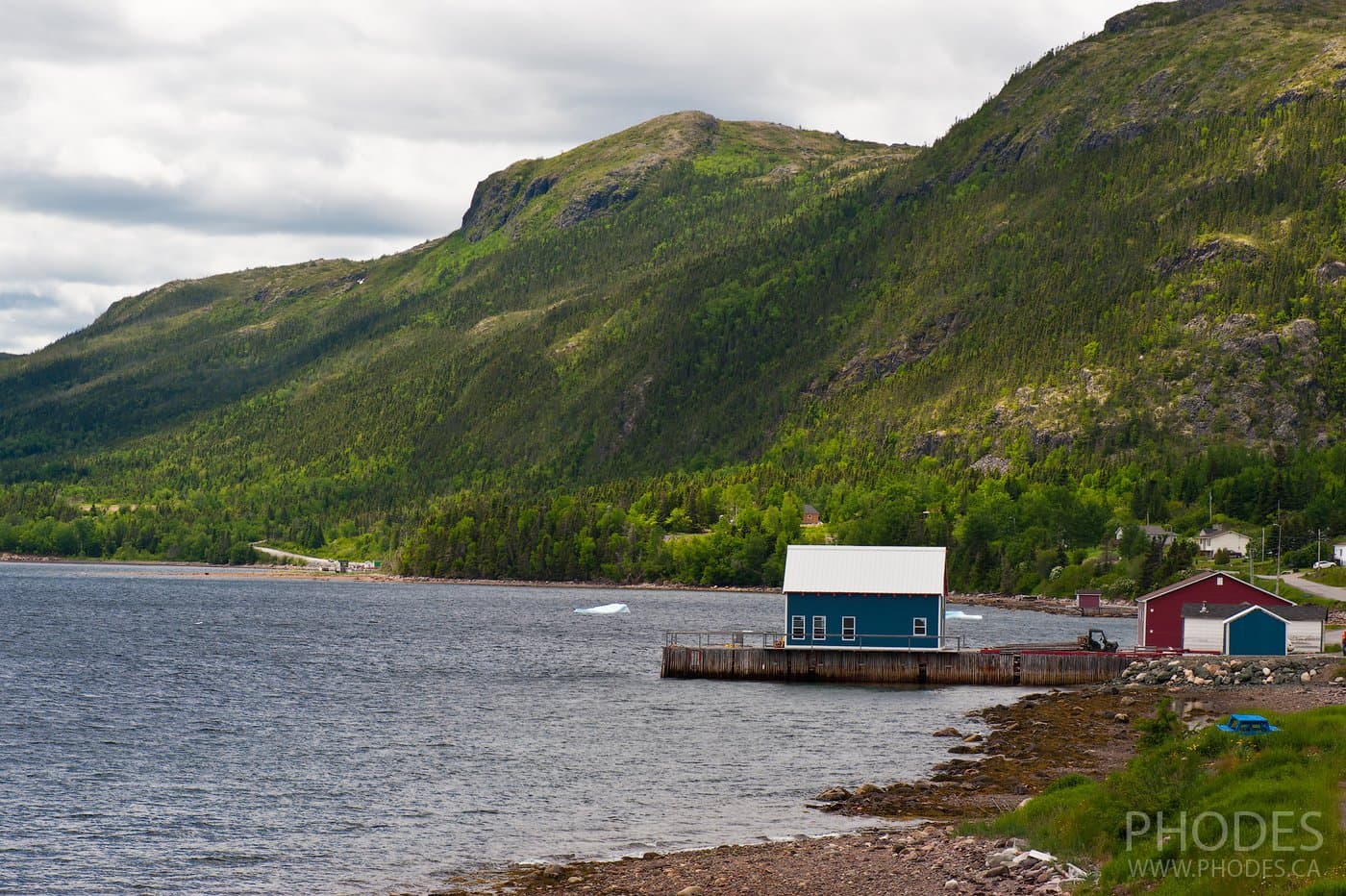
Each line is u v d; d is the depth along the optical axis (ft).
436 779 233.76
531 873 167.02
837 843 166.50
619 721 302.66
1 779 233.35
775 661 387.34
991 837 159.94
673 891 148.25
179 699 346.74
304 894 162.81
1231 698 302.04
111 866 175.63
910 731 284.61
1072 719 288.10
